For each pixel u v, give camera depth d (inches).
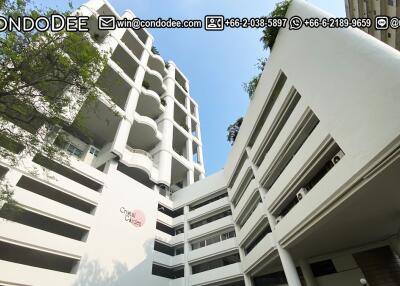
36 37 390.3
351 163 396.8
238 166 948.0
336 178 429.1
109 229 794.8
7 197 472.7
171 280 911.7
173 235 1083.3
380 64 357.4
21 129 411.5
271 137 700.7
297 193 569.6
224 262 900.6
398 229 569.3
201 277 879.1
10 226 580.7
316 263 678.5
